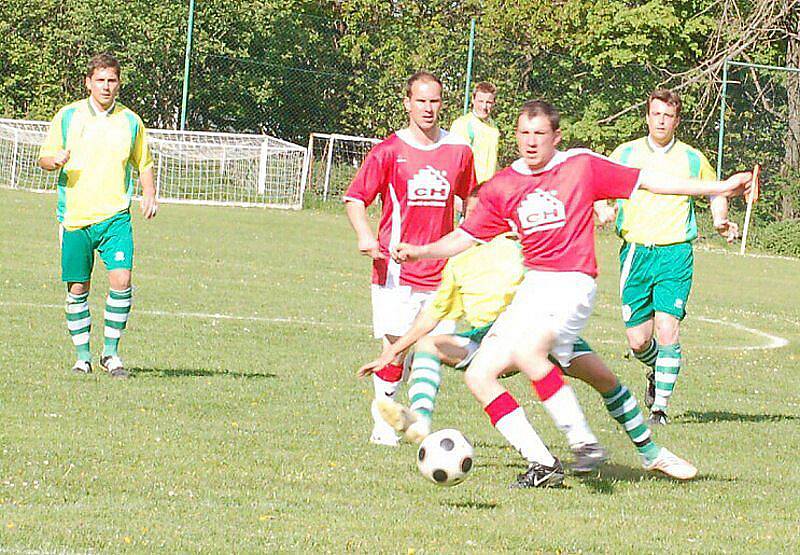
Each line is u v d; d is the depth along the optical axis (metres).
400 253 16.28
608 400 16.98
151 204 25.52
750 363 33.34
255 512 14.22
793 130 88.88
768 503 16.17
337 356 29.50
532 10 96.25
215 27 98.94
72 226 24.84
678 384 28.75
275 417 21.06
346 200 19.31
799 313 48.88
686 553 13.34
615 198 16.25
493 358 15.99
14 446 17.08
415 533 13.62
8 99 99.69
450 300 17.31
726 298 52.66
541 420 22.55
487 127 32.16
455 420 21.73
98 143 24.97
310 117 101.38
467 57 92.81
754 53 91.25
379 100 101.56
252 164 86.25
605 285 53.81
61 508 13.91
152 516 13.76
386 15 104.44
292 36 101.56
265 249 57.50
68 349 27.53
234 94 99.19
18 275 40.78
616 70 95.50
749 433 22.20
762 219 86.12
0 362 24.98
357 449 18.52
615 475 17.50
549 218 15.72
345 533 13.45
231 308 37.47
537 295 15.82
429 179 19.19
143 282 42.06
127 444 17.77
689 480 17.36
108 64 24.91
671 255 23.55
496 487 16.22
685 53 97.44
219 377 25.22
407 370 20.64
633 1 100.56
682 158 23.89
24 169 84.88
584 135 94.38
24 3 99.69
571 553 13.16
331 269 51.38
